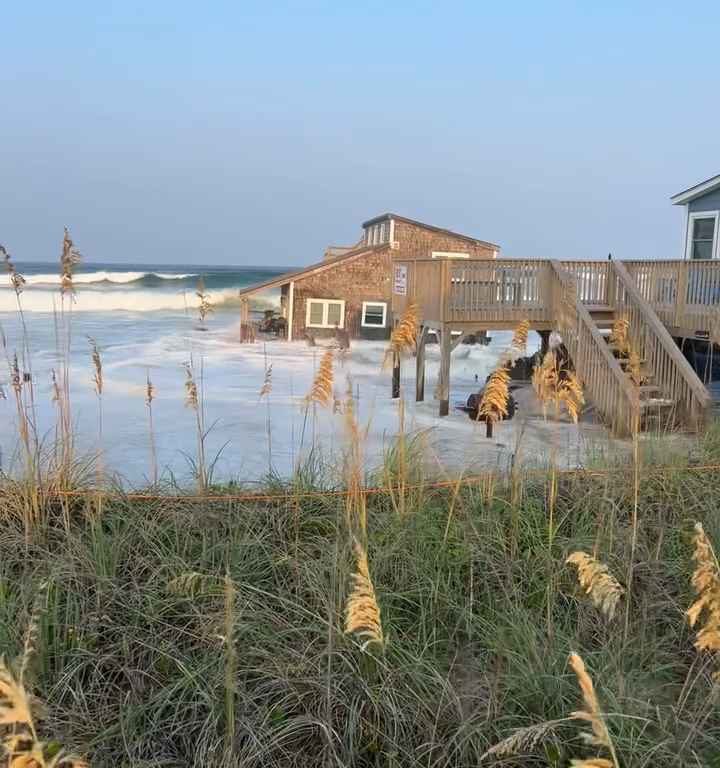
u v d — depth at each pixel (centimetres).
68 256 600
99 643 414
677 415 1076
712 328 1116
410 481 593
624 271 1298
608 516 555
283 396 1523
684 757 323
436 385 1755
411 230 3331
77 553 471
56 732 345
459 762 330
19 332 3084
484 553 495
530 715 345
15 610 414
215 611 422
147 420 1213
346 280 3042
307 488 589
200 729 351
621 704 343
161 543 498
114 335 3042
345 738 346
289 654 387
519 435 614
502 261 1310
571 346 1238
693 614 268
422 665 379
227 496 564
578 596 455
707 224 1788
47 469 566
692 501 599
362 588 282
